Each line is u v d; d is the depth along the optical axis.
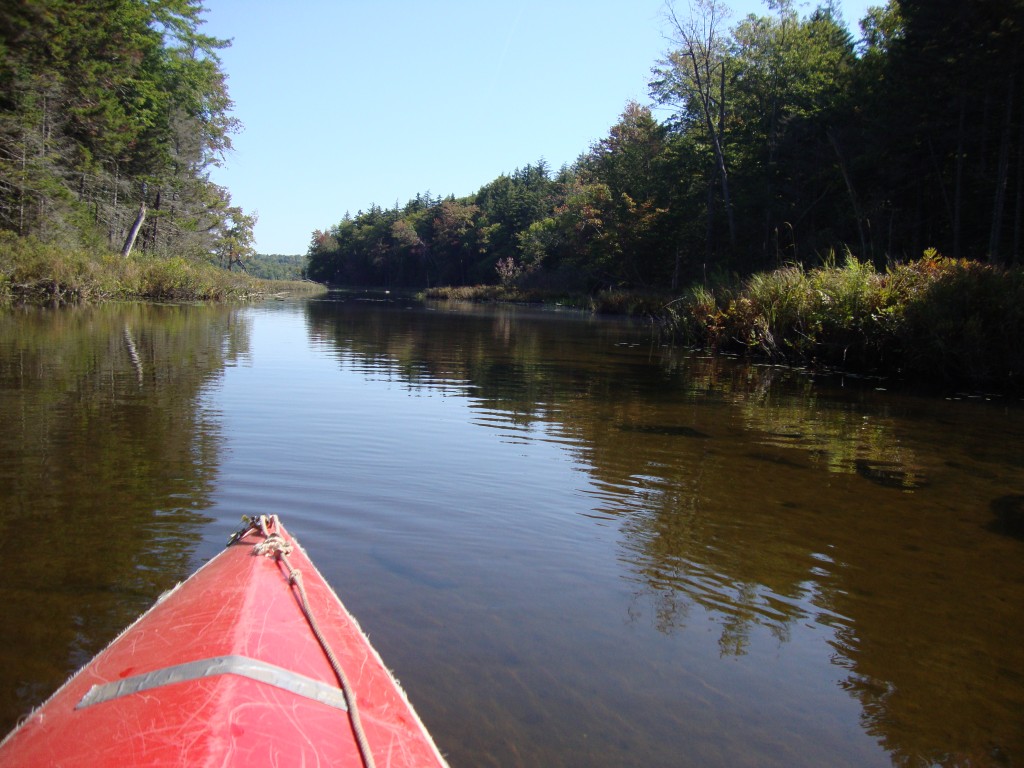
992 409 10.19
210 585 2.64
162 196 42.88
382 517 4.85
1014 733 2.81
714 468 6.50
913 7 24.94
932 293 13.12
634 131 49.59
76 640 3.07
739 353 17.20
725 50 37.50
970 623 3.70
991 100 24.11
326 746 1.77
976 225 26.23
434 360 14.27
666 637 3.41
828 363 14.55
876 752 2.66
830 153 31.98
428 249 105.69
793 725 2.80
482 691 2.87
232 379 10.53
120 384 9.58
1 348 12.48
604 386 11.36
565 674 3.04
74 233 28.55
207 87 43.00
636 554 4.42
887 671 3.22
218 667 1.97
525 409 9.09
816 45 37.41
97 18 27.94
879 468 6.68
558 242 60.78
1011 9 20.56
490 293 62.59
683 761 2.54
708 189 41.16
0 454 6.02
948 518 5.32
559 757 2.51
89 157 30.75
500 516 4.97
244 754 1.64
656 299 34.88
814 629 3.57
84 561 3.90
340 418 8.04
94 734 1.74
